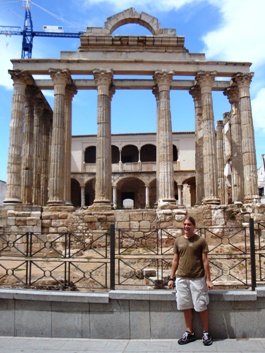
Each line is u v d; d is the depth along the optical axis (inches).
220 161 1290.6
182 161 1840.6
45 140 1161.4
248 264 560.7
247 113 962.1
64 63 946.1
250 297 275.7
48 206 885.8
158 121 985.5
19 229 833.5
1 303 292.5
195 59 970.7
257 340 271.6
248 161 946.1
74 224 848.9
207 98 952.9
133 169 1834.4
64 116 944.3
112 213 856.9
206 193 918.4
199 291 265.0
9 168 904.3
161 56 966.4
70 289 443.8
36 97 1077.1
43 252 747.4
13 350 255.4
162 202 888.9
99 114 933.2
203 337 266.5
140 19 993.5
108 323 283.3
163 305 281.9
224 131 1453.0
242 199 1029.2
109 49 964.0
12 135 918.4
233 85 1034.1
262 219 869.2
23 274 495.8
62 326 285.7
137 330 280.8
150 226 845.8
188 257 272.2
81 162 1862.7
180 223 837.2
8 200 885.8
